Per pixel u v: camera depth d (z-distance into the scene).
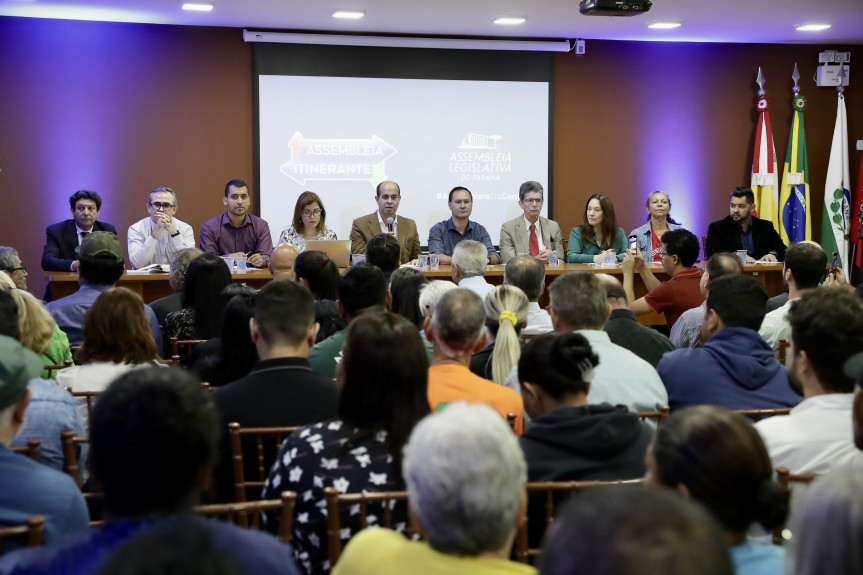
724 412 1.24
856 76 8.10
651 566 0.61
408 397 1.67
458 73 7.52
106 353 2.50
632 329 2.98
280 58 7.25
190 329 3.44
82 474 2.21
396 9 6.49
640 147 7.89
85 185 7.03
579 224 7.87
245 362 2.53
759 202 8.04
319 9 6.48
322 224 6.34
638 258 5.23
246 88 7.26
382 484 1.63
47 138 6.93
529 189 6.65
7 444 1.49
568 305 2.50
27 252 6.97
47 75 6.89
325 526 1.63
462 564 1.05
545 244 6.76
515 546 1.71
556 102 7.75
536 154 7.70
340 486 1.62
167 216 6.02
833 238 7.97
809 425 1.73
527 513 1.69
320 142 7.38
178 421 1.09
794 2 6.31
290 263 4.33
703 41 7.86
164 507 1.10
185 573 0.71
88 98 6.98
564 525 0.68
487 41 7.49
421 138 7.52
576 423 1.71
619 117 7.84
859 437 1.36
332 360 2.78
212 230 6.27
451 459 1.06
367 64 7.39
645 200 7.93
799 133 7.95
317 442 1.66
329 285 3.66
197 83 7.17
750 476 1.18
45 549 1.04
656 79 7.86
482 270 4.10
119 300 2.51
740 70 7.95
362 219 6.49
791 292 3.55
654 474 1.24
